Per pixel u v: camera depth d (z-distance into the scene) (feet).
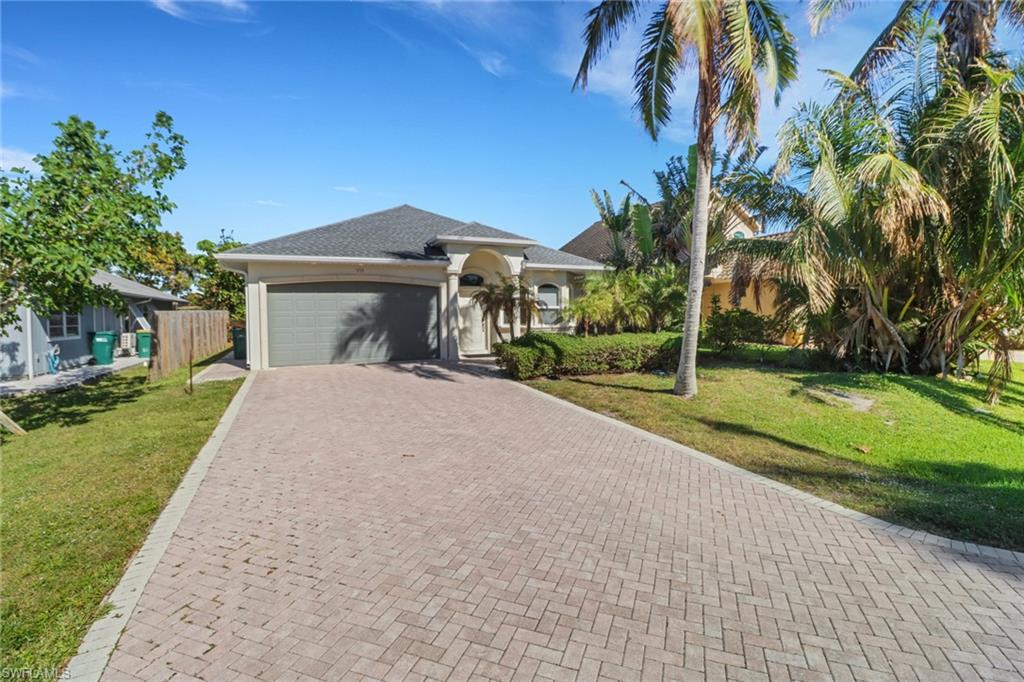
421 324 54.19
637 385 37.47
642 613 10.48
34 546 13.32
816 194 31.65
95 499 16.60
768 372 40.11
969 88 34.68
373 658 9.09
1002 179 29.37
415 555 12.90
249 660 9.05
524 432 25.45
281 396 34.50
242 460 20.85
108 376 49.60
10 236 23.49
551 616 10.34
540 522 14.97
